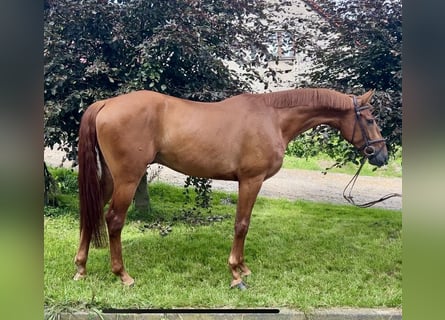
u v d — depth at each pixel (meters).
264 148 2.45
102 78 2.93
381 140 2.58
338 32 2.96
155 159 2.50
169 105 2.42
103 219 2.41
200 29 2.84
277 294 2.51
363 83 3.00
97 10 2.83
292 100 2.54
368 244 2.83
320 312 2.41
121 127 2.31
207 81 2.98
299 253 2.83
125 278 2.51
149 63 2.76
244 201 2.49
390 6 2.92
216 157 2.43
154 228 2.85
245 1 2.94
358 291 2.56
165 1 2.87
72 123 2.93
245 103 2.50
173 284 2.59
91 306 2.40
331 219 2.88
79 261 2.49
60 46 2.84
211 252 2.81
